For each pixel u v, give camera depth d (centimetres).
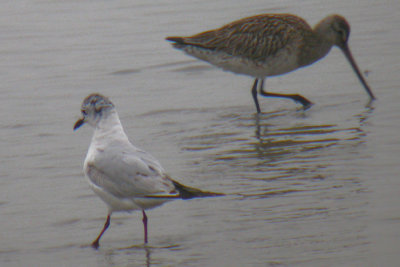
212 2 2453
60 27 2255
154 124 1570
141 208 1044
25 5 2477
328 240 1006
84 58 2003
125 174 1030
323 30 1731
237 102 1706
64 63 1967
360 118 1530
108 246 1050
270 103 1708
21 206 1188
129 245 1048
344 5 2358
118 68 1920
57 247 1052
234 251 997
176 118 1603
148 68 1925
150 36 2148
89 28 2238
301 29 1700
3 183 1280
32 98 1730
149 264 980
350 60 1731
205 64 1958
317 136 1447
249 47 1686
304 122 1544
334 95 1702
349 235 1015
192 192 985
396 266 920
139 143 1461
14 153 1422
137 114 1628
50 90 1780
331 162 1300
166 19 2284
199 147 1429
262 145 1422
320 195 1161
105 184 1046
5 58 2017
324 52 1741
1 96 1750
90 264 992
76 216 1152
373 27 2125
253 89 1691
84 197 1220
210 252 1001
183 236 1060
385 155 1307
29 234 1093
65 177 1302
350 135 1434
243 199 1170
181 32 2147
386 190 1157
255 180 1246
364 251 966
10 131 1543
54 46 2098
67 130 1543
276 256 970
